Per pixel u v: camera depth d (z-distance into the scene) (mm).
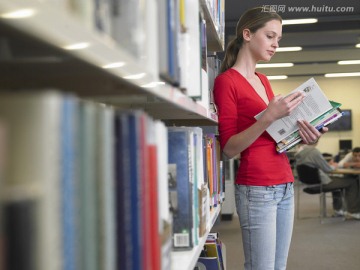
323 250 4574
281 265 2041
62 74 681
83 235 494
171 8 981
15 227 379
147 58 826
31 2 403
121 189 614
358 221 6215
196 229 1298
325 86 13742
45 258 402
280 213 1985
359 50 9883
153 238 763
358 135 13609
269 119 1766
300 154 6688
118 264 613
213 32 2375
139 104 1287
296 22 5371
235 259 4215
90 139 516
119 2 705
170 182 1217
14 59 581
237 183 1973
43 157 405
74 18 485
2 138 364
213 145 2088
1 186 366
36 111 406
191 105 1287
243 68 2072
